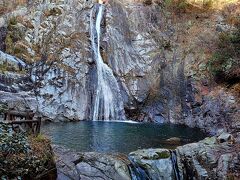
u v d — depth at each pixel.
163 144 13.23
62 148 10.03
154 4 25.23
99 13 24.28
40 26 22.09
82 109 19.97
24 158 6.77
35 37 21.55
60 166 8.95
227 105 16.47
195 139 14.46
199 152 10.79
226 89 17.59
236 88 17.02
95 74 21.48
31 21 22.25
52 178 7.97
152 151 10.75
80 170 9.15
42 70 19.62
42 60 20.17
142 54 22.73
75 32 22.53
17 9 23.08
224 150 10.89
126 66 22.12
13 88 17.80
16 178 6.30
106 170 9.45
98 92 21.06
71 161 9.34
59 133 14.93
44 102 18.75
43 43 21.31
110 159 9.91
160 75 21.58
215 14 23.75
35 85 19.00
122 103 21.06
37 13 22.70
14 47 20.64
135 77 21.70
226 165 10.04
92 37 23.16
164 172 10.25
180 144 13.31
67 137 14.04
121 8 24.42
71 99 19.73
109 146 12.58
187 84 20.16
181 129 17.17
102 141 13.44
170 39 23.27
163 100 20.75
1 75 17.58
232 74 17.80
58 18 22.70
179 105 20.06
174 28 23.94
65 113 19.30
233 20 22.25
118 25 23.61
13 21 21.92
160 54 22.53
